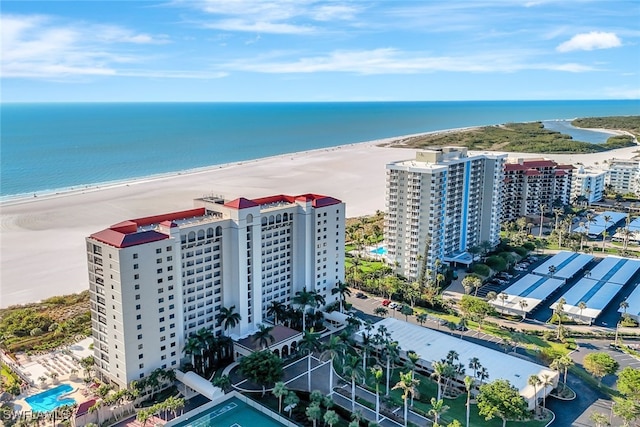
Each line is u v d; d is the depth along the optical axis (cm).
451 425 10300
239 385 13462
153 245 12688
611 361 13350
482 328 17212
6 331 16412
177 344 13650
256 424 11762
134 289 12431
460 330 17000
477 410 12594
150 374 12975
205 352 14012
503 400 11338
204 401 12750
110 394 12519
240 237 14825
